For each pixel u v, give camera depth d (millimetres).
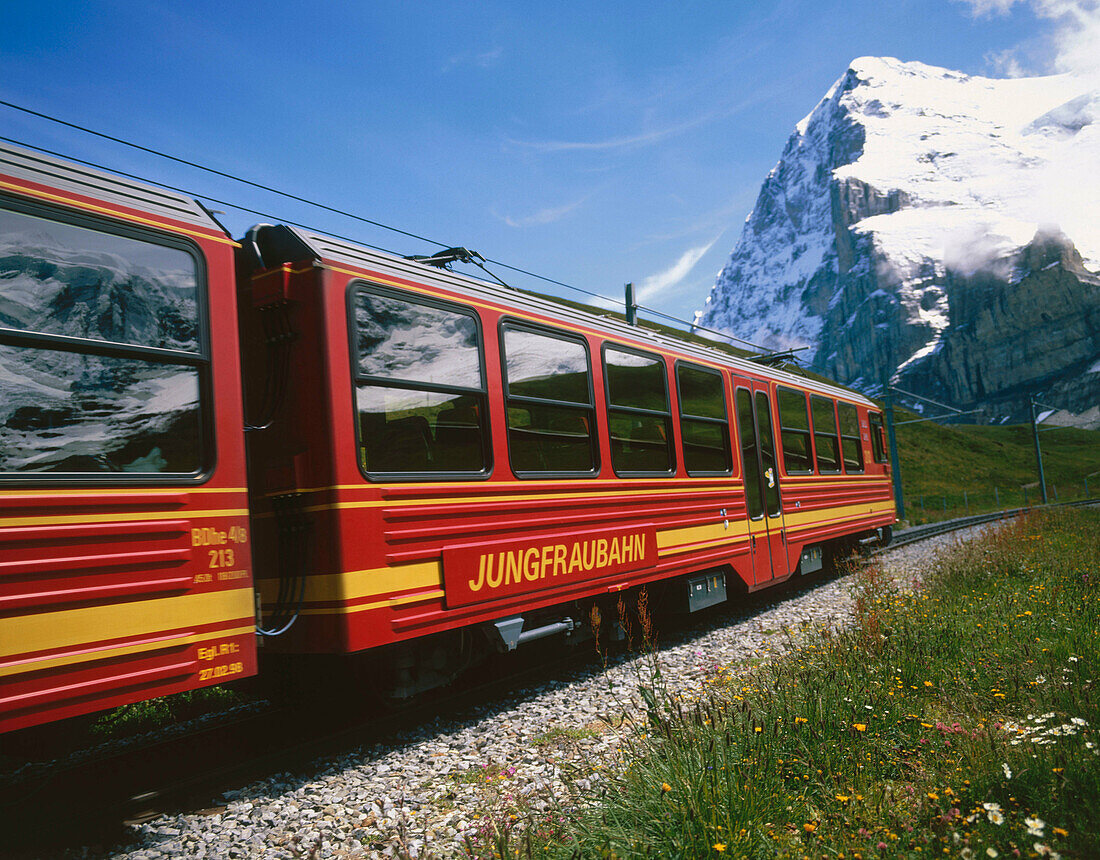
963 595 8242
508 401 6059
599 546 6820
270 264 5000
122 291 3869
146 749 5148
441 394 5484
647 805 3223
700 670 6504
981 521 27750
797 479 11281
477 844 3354
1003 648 5461
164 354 3986
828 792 3344
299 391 4777
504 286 6672
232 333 4348
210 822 3891
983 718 4109
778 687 4688
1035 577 8766
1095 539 12805
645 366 7961
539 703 5910
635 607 7988
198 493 4031
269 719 5746
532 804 3744
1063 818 2869
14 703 3229
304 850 3543
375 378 4973
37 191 3602
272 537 4926
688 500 8328
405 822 3770
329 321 4758
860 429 14602
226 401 4250
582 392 6945
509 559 5824
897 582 10812
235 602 4125
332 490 4613
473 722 5574
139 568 3729
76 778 4641
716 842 2834
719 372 9461
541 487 6238
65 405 3584
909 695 4668
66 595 3438
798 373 13680
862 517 14008
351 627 4570
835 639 5949
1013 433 112250
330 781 4398
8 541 3287
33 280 3535
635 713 5359
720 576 8977
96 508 3592
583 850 2939
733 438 9531
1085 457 94938
